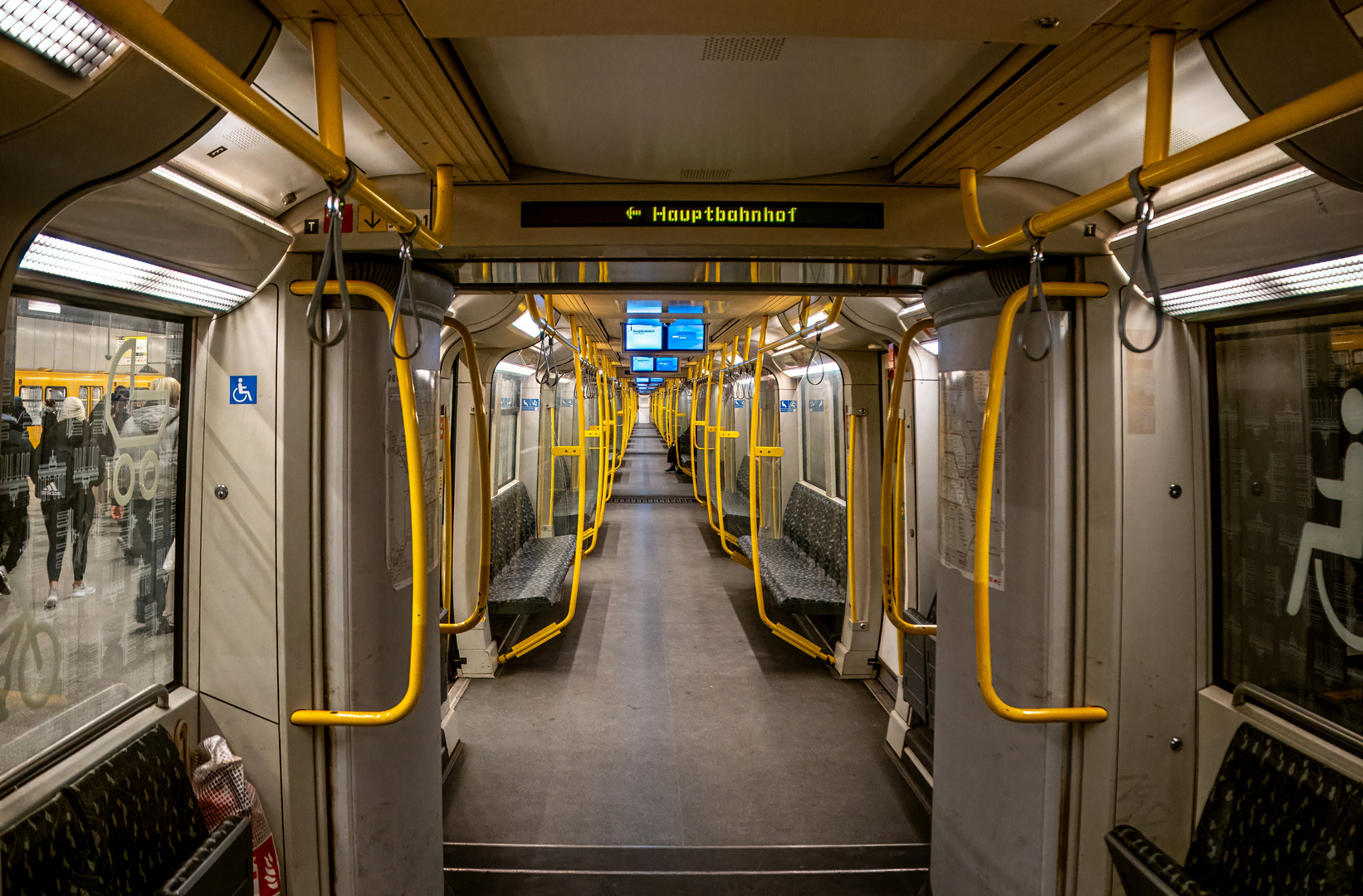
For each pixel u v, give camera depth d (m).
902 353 2.73
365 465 2.15
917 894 2.80
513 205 2.09
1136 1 1.16
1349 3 1.08
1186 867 2.12
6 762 1.77
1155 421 2.22
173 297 1.92
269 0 1.15
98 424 2.02
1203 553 2.28
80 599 1.97
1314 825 1.82
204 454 2.21
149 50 0.79
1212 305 2.06
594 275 2.52
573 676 5.10
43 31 0.90
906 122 1.78
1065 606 2.22
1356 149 1.22
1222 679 2.28
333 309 2.13
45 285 1.68
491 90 1.62
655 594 7.31
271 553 2.18
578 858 3.02
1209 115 1.71
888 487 2.81
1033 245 1.67
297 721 2.13
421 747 2.41
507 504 6.57
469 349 2.53
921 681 3.76
